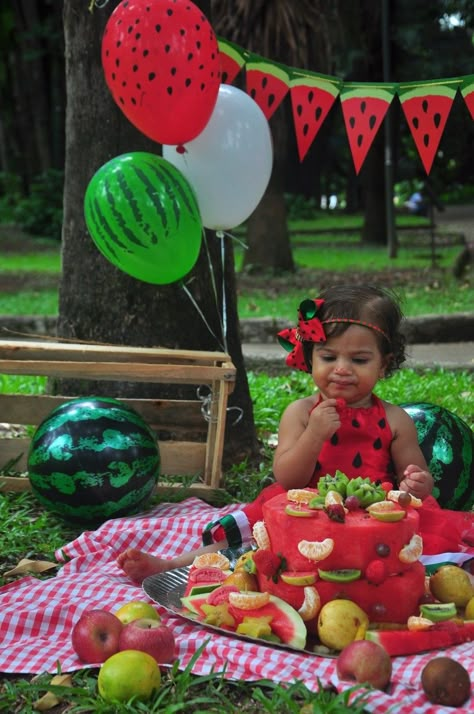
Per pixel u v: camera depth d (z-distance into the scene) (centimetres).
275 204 1750
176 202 470
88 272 591
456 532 399
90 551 445
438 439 484
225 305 590
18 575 427
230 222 522
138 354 496
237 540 407
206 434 593
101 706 294
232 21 1223
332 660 317
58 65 2959
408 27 2188
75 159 592
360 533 328
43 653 337
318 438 374
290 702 284
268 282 1656
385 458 396
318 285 1622
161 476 567
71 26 589
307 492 351
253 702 304
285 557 341
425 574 371
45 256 2311
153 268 483
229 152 496
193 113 461
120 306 586
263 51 1234
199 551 414
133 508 488
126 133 581
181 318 586
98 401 498
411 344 1154
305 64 1251
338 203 4944
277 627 332
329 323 380
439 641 327
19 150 3241
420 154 504
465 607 357
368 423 392
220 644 330
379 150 2384
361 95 508
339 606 324
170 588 386
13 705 309
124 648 321
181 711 298
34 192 2744
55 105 3031
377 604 332
